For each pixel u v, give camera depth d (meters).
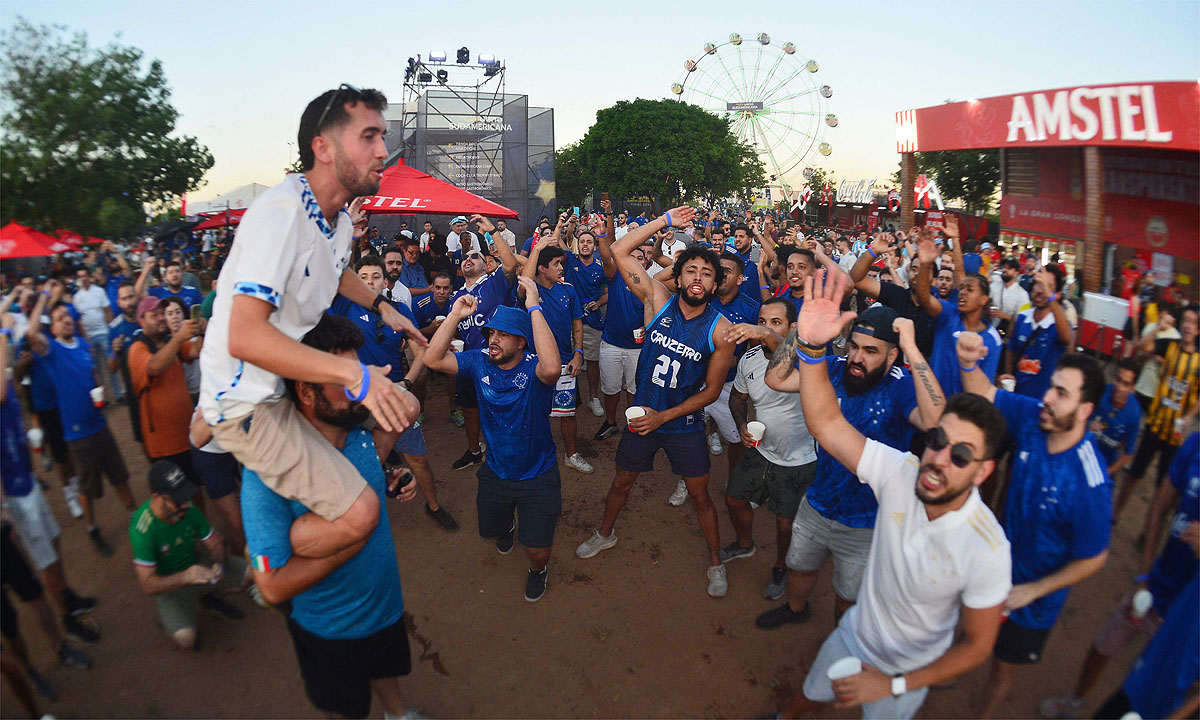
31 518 3.55
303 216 1.81
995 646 3.01
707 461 4.18
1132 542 4.94
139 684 3.51
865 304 9.65
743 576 4.51
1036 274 5.37
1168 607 2.93
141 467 6.35
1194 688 2.21
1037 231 16.45
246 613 4.13
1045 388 5.41
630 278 4.34
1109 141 9.80
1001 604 2.15
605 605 4.20
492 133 22.97
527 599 4.23
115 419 7.86
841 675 2.29
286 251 1.74
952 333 4.77
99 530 4.91
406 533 5.07
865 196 35.91
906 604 2.33
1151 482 5.99
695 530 5.12
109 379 8.55
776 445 4.02
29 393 5.02
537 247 6.30
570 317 6.34
